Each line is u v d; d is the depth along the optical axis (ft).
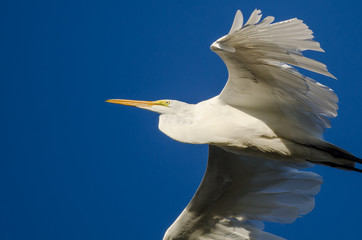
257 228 47.11
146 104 43.47
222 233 47.55
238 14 32.73
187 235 47.67
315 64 33.71
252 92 38.50
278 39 33.53
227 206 47.21
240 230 47.29
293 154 40.14
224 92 39.55
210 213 47.21
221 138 40.14
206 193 46.62
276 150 40.14
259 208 47.11
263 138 39.75
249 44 34.45
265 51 34.83
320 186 46.03
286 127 39.50
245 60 36.04
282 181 46.52
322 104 37.86
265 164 46.03
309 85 36.65
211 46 34.45
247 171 46.19
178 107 42.27
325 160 39.96
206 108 40.55
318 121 39.22
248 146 40.42
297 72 35.94
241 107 39.81
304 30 32.35
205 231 47.62
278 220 46.83
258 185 46.78
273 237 46.88
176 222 47.11
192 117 41.06
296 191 46.50
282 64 35.94
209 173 46.11
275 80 37.22
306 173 46.16
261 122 39.55
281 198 46.75
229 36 33.73
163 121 41.57
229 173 46.19
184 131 40.65
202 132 40.24
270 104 39.04
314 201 46.16
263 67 36.37
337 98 36.99
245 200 47.21
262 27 32.81
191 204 46.78
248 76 37.40
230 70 37.24
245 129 39.68
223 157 45.57
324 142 39.27
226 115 39.91
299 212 46.37
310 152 39.78
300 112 38.99
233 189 46.78
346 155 38.93
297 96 37.86
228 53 35.45
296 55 33.99
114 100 44.47
